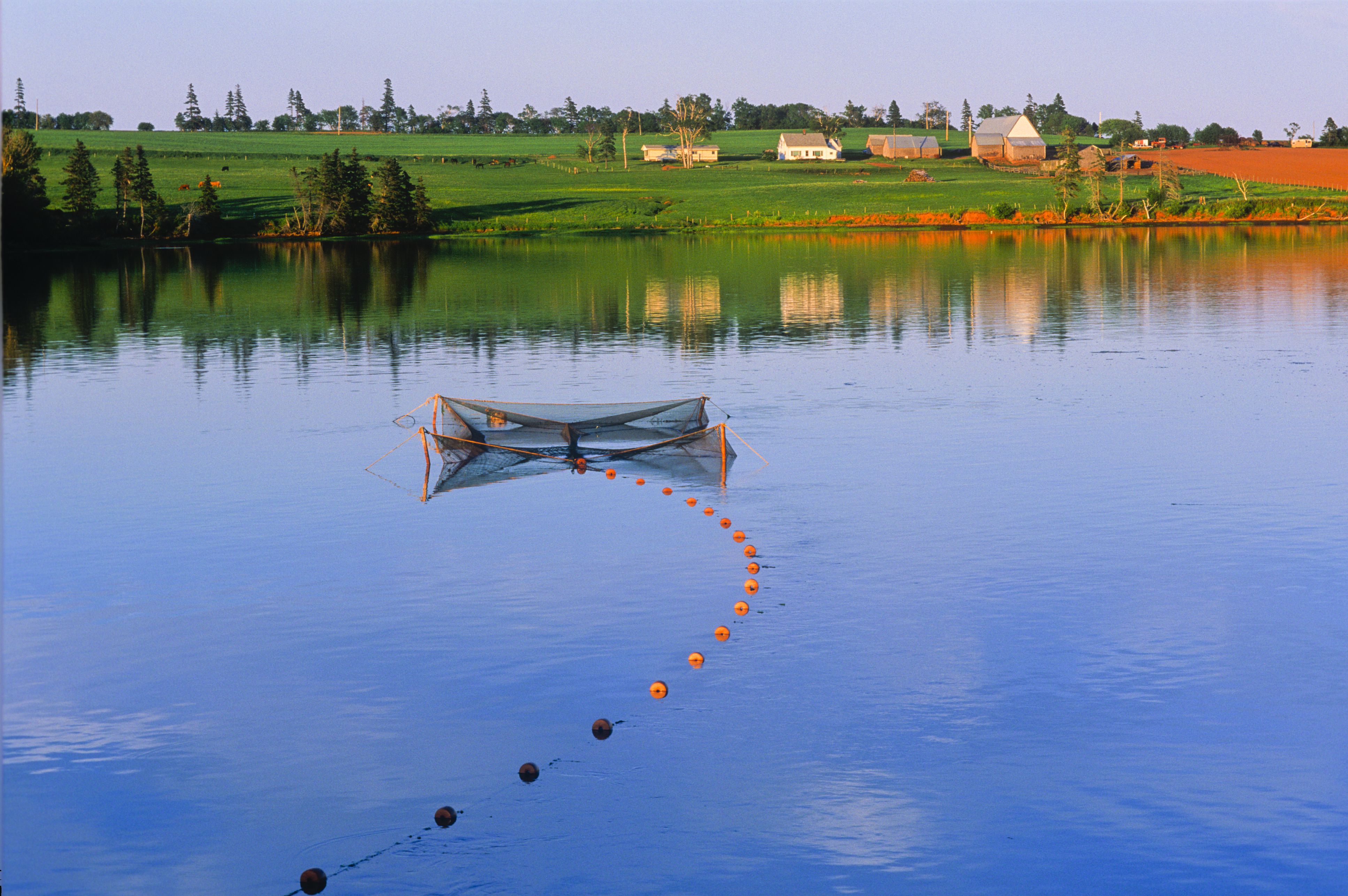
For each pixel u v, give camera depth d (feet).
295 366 146.51
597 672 54.49
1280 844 40.06
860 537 73.67
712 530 76.02
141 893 38.88
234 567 69.67
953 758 46.09
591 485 88.02
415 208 501.97
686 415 105.60
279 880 39.50
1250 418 106.42
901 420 108.37
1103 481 85.15
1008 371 134.72
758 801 43.42
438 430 106.93
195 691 53.16
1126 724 48.52
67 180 449.48
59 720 50.60
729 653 56.18
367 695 52.42
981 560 68.69
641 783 44.83
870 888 38.27
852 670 54.03
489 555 71.61
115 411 118.01
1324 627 57.82
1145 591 63.10
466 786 44.86
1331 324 171.63
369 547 73.41
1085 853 39.83
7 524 78.43
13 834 42.11
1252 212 485.97
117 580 67.46
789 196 590.96
